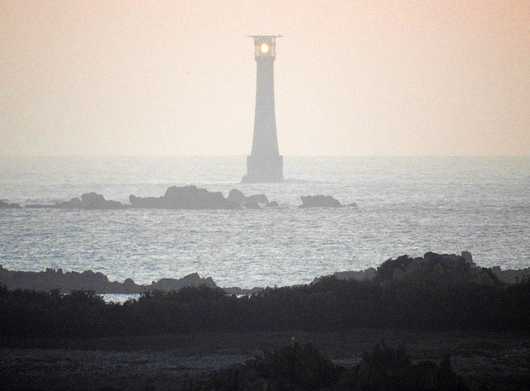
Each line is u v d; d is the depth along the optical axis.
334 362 155.62
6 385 140.50
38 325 182.25
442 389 128.38
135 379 143.75
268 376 134.38
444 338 177.62
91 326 182.88
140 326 184.75
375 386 129.25
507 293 196.75
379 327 188.50
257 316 189.75
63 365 154.00
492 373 147.25
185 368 151.62
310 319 189.62
